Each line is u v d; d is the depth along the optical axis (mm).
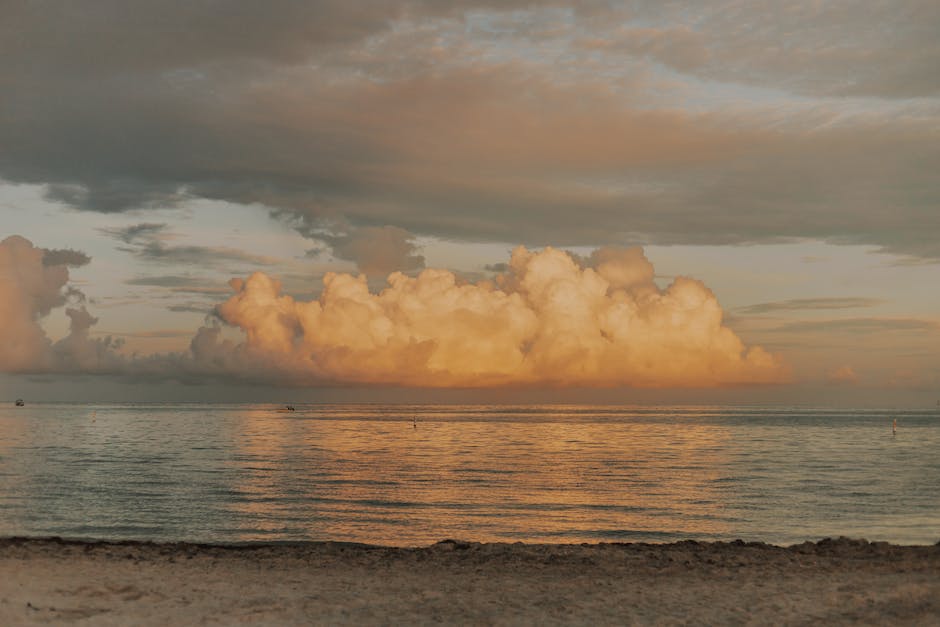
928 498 47062
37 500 43344
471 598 14461
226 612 13141
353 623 12609
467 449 103875
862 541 20641
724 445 114125
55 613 12656
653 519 38281
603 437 141875
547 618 12914
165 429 169000
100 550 20094
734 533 33719
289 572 17125
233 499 45500
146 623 12273
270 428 180375
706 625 12344
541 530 34656
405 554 19844
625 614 13094
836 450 101312
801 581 15492
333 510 41000
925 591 13859
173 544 22516
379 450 100625
